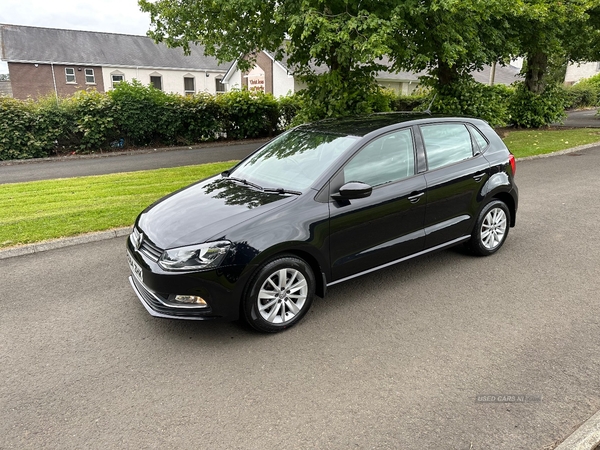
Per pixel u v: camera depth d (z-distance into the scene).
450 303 4.35
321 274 4.07
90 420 2.93
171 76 38.25
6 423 2.92
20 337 3.95
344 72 10.87
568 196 8.08
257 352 3.64
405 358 3.49
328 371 3.37
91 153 16.23
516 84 20.50
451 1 8.59
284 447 2.65
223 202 4.16
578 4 14.65
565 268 5.08
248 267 3.66
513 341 3.68
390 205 4.36
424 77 15.41
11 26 35.34
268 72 31.30
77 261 5.65
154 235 3.90
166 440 2.74
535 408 2.91
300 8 9.16
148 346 3.78
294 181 4.30
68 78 35.03
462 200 4.96
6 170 13.12
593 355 3.46
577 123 21.86
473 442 2.65
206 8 11.02
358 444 2.66
